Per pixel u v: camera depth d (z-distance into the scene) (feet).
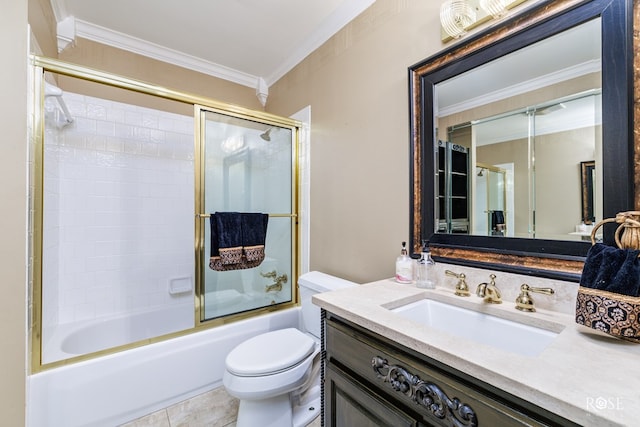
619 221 2.35
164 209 7.66
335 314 3.07
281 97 8.14
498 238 3.39
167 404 5.19
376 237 5.03
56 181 6.07
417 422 2.20
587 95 2.79
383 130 4.91
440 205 4.00
